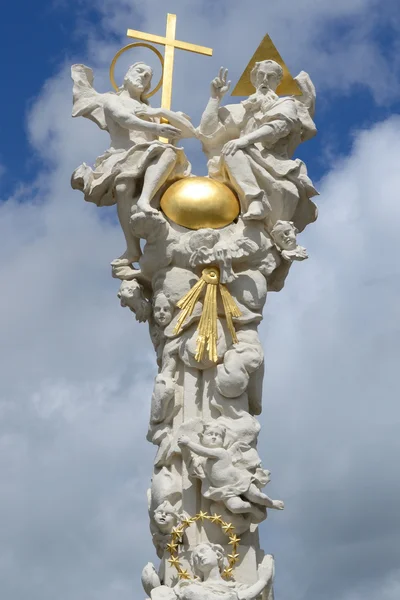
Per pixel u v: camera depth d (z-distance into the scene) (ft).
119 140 52.03
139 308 50.62
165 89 53.42
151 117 52.26
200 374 48.65
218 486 45.70
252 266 50.03
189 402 48.06
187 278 49.47
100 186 51.31
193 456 46.44
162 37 54.19
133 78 52.95
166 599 43.80
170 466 47.37
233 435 46.80
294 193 50.72
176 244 49.83
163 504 46.19
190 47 54.34
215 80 52.29
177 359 49.01
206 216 50.11
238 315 48.85
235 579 45.19
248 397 48.47
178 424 48.01
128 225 51.13
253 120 52.24
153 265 50.11
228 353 48.32
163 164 50.62
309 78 53.26
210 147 53.01
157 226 49.52
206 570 44.09
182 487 46.73
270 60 52.90
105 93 53.52
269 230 50.78
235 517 45.73
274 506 45.80
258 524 46.60
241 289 49.42
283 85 53.42
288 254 50.19
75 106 53.31
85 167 51.93
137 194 51.24
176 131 51.37
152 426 48.37
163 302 49.44
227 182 51.52
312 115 53.36
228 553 45.37
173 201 50.34
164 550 46.14
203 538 45.73
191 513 46.24
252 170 50.67
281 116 50.98
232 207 50.55
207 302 48.83
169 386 48.14
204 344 48.26
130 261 51.37
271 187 50.60
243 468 46.24
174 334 49.06
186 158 51.70
